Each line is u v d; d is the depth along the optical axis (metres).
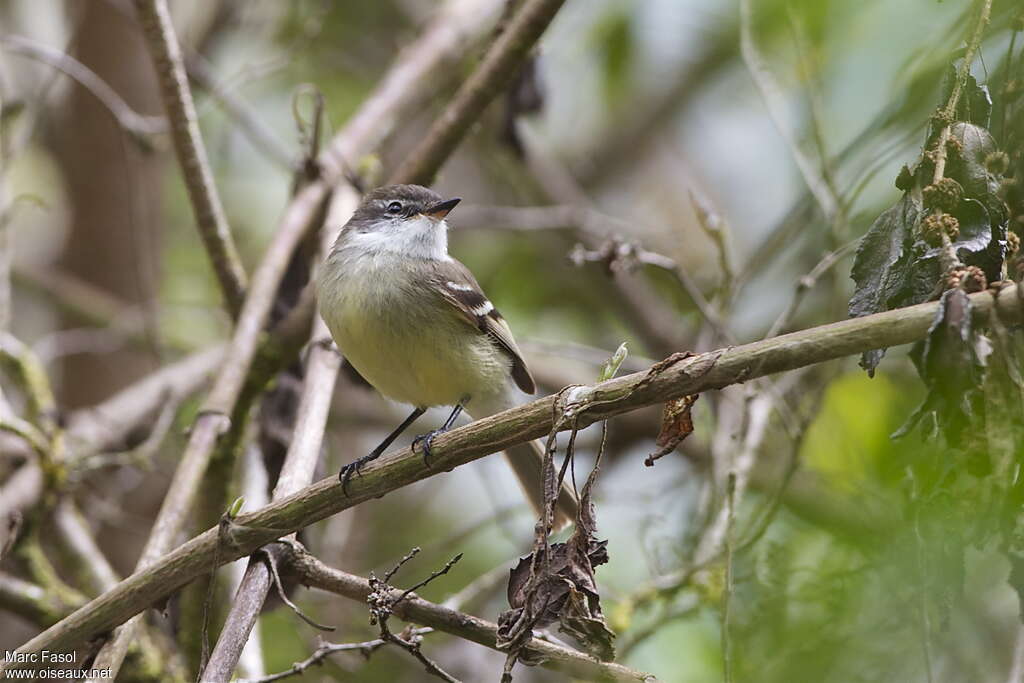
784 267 14.20
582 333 16.33
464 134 11.02
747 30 11.78
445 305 9.41
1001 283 5.43
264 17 16.80
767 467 12.56
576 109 17.30
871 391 12.30
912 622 8.95
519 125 12.60
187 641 9.94
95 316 15.30
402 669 12.41
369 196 10.23
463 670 11.81
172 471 13.63
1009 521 5.82
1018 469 5.68
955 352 5.21
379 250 9.56
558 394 6.20
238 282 11.16
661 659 11.53
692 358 5.78
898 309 5.43
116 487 13.37
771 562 10.37
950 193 5.88
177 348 15.97
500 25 11.34
